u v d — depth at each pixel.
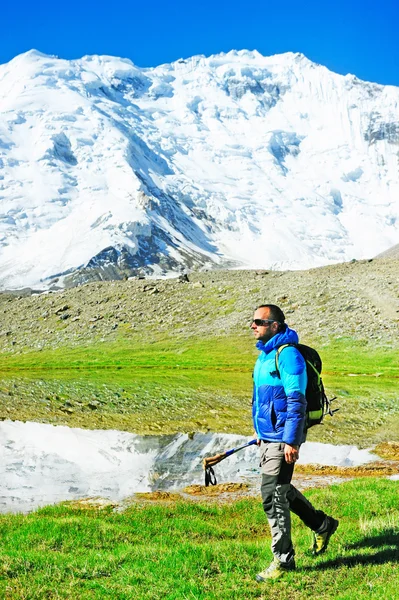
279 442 8.37
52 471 18.73
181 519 13.02
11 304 93.25
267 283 84.31
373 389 41.94
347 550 9.28
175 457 20.92
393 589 7.43
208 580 8.23
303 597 7.65
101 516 13.39
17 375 56.44
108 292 91.00
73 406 33.53
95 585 8.12
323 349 60.81
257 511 14.11
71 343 75.44
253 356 64.00
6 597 7.83
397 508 13.06
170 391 41.34
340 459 20.70
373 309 68.50
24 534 10.93
